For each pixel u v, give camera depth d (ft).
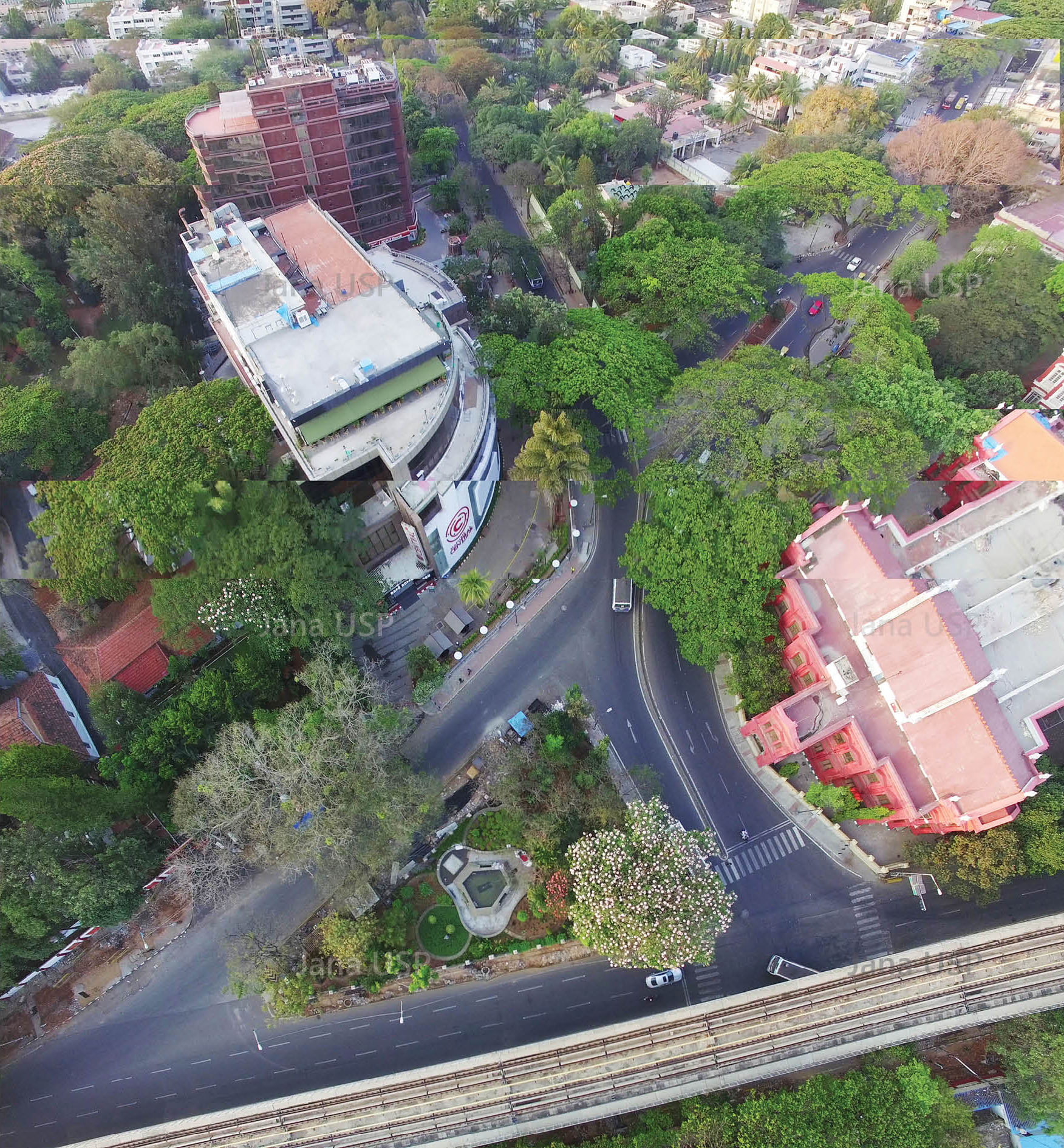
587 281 339.98
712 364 254.27
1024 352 295.07
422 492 217.15
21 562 251.80
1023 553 216.13
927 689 194.18
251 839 196.13
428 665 227.61
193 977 197.16
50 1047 189.67
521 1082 177.47
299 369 211.41
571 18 598.75
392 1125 173.47
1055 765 210.38
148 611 226.38
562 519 269.44
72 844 181.16
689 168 463.83
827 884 214.07
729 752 231.09
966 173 388.37
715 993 199.52
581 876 179.22
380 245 349.41
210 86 439.63
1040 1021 182.80
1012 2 609.42
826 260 392.88
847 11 655.76
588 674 241.96
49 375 274.36
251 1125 173.88
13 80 547.49
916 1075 171.32
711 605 216.95
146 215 303.89
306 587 197.88
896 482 230.48
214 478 206.80
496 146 408.26
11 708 211.82
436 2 621.72
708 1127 166.20
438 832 212.02
